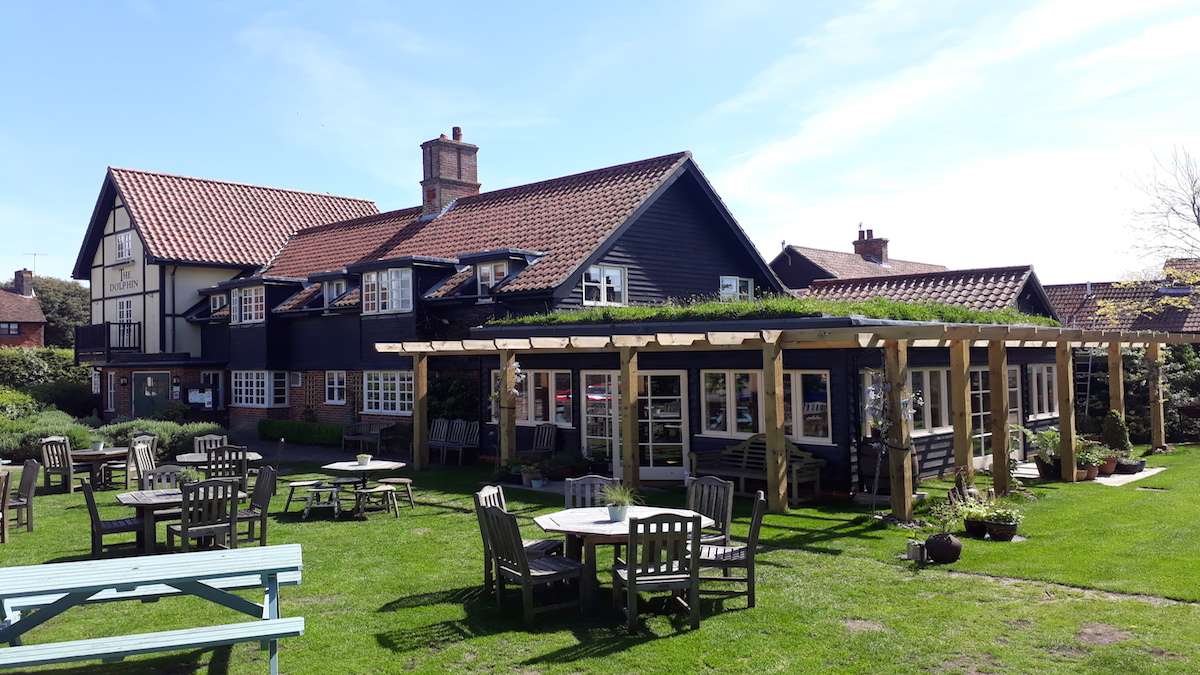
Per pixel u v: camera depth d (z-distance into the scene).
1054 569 8.58
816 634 6.79
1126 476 15.13
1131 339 16.78
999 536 9.98
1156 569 8.49
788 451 13.60
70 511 13.54
